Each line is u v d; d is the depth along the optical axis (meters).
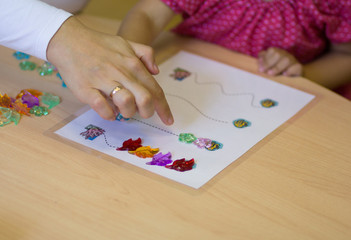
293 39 1.18
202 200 0.64
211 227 0.60
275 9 1.14
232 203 0.64
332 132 0.81
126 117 0.75
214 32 1.18
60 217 0.60
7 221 0.58
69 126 0.78
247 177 0.69
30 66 0.93
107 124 0.79
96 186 0.65
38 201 0.62
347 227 0.62
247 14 1.15
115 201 0.63
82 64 0.75
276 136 0.79
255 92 0.93
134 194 0.64
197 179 0.68
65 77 0.77
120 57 0.76
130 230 0.59
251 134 0.79
